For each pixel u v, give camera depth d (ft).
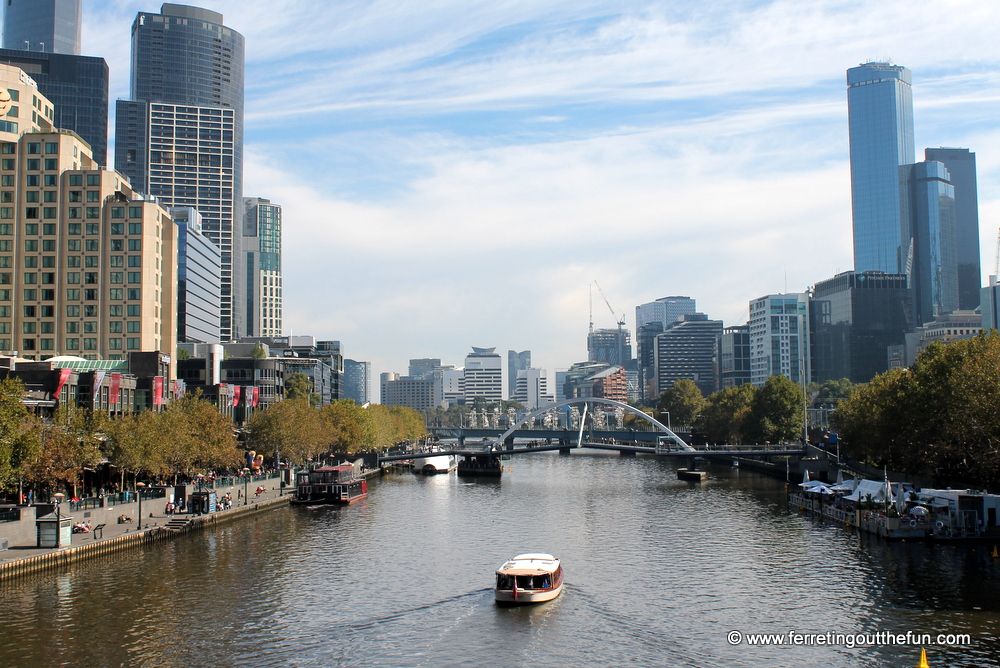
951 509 369.71
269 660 219.82
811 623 248.11
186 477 481.46
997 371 385.09
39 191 646.33
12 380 324.80
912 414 444.55
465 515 480.23
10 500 366.84
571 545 374.22
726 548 362.53
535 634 240.94
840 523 428.56
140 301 643.45
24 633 236.22
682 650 227.61
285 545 369.50
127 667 212.84
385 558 342.23
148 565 319.47
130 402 538.88
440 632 242.78
